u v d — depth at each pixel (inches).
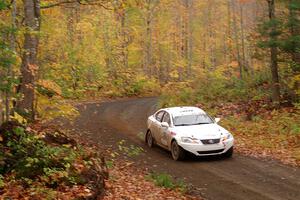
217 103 1066.7
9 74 398.3
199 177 462.3
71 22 1689.2
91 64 1706.4
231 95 1098.7
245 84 1154.0
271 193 390.6
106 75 1749.5
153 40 2340.1
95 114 1074.1
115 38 1925.4
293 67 880.3
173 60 2407.7
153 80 1941.4
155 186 416.8
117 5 726.5
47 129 454.6
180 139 546.3
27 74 567.8
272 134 703.1
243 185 422.0
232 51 1749.5
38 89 652.7
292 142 636.1
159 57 2390.5
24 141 362.0
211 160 547.2
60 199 297.0
